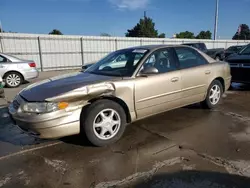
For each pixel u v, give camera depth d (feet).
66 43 59.11
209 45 87.92
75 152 10.07
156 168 8.56
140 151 9.96
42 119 9.13
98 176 8.20
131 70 11.48
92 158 9.49
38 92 9.98
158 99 11.94
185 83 13.11
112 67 12.64
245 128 12.21
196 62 14.24
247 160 8.92
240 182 7.56
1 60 29.27
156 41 74.79
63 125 9.42
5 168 8.93
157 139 11.11
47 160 9.46
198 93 14.14
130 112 11.11
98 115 10.19
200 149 9.95
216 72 15.03
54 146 10.72
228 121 13.30
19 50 52.54
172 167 8.59
